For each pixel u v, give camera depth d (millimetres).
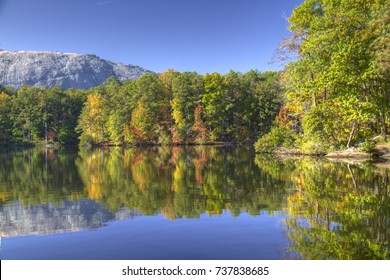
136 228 8906
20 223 9719
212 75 72125
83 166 26172
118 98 77375
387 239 7547
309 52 28812
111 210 11008
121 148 61344
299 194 12703
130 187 15367
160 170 21812
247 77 78375
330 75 26047
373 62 23531
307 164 23203
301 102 33688
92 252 7309
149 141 72500
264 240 7730
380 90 27125
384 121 27875
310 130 29969
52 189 15484
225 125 71000
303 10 29625
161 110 74750
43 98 84062
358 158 26719
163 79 82375
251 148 51281
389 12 22219
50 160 33406
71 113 86500
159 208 11031
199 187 14820
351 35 26578
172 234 8328
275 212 10141
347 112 28188
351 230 8219
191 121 70812
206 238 7977
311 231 8227
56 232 8797
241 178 17234
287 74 31281
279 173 18703
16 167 26109
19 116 83688
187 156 34906
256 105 70562
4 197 13734
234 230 8508
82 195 13836
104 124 76000
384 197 11727
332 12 27422
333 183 14805
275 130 37406
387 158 25953
